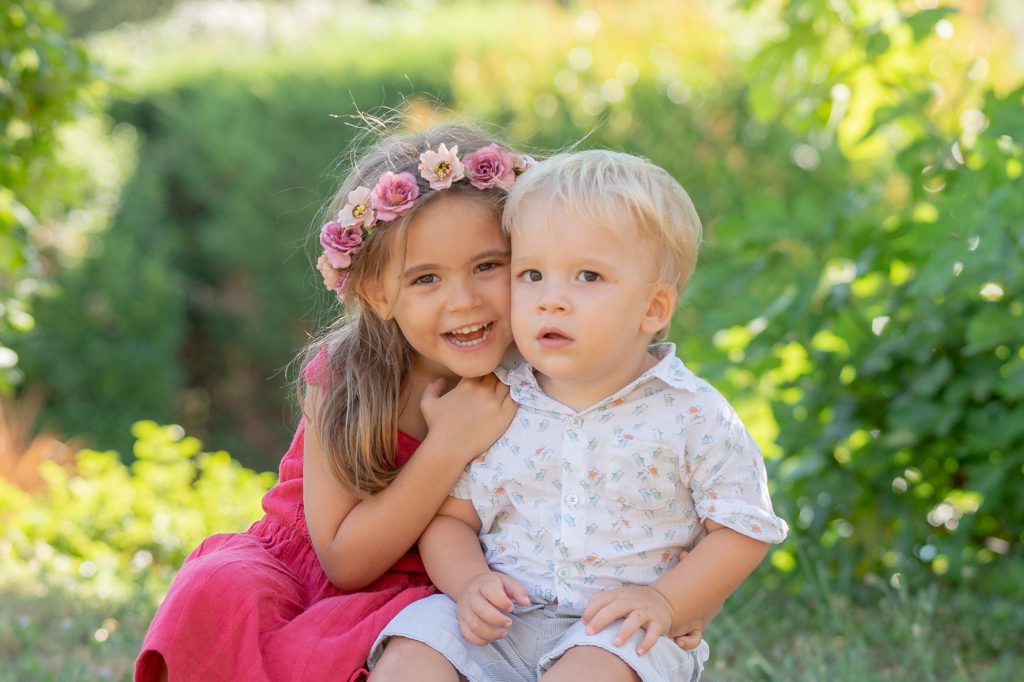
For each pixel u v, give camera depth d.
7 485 5.96
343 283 2.23
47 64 4.14
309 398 2.31
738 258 4.27
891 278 4.09
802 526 4.07
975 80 4.47
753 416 4.30
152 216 8.84
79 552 5.16
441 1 13.49
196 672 2.06
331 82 9.33
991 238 3.36
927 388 3.79
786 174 8.12
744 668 3.22
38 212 4.67
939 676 3.20
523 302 2.08
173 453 6.04
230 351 9.34
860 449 3.94
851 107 4.27
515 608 2.13
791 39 4.30
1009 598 3.69
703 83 8.25
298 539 2.38
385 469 2.23
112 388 8.19
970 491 3.75
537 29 8.92
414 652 2.03
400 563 2.31
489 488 2.20
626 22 8.47
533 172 2.12
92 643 3.45
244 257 9.20
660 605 2.02
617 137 8.34
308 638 2.10
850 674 3.06
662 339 2.30
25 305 4.80
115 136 9.05
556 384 2.19
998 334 3.55
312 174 9.27
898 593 3.77
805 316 4.00
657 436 2.11
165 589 4.23
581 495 2.12
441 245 2.14
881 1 4.23
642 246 2.07
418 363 2.33
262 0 16.73
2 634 3.45
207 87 9.41
